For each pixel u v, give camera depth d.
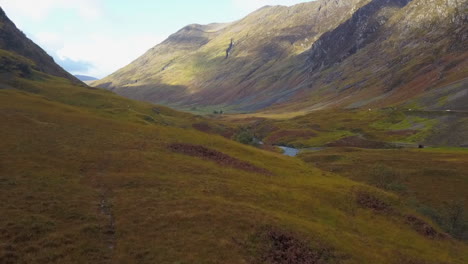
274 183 60.59
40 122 70.50
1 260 24.50
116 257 27.69
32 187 38.16
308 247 36.00
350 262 35.75
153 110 174.75
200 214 37.34
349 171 110.00
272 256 32.56
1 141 53.19
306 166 92.31
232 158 74.25
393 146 152.62
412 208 69.94
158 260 28.08
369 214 56.44
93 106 136.12
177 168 55.97
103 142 65.12
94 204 36.97
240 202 45.03
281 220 40.62
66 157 51.97
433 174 97.19
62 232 29.72
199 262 28.62
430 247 49.38
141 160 56.53
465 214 74.06
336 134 188.75
